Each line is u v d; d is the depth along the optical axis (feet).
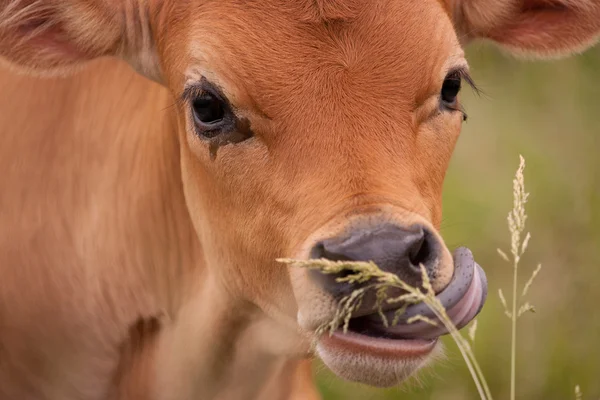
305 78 31.04
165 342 38.78
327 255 29.07
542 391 48.24
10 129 39.37
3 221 38.75
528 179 56.44
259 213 32.07
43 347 38.83
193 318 37.78
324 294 29.37
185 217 37.55
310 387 41.65
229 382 38.60
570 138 59.16
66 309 38.50
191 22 32.96
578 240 53.16
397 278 27.55
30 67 36.04
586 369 48.34
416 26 31.58
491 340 49.49
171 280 38.17
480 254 53.83
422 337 29.25
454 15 37.06
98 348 38.86
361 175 30.14
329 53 31.09
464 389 48.08
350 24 31.24
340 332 29.60
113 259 38.24
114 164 38.29
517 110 61.67
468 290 29.76
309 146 30.81
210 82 32.07
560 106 61.11
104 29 35.86
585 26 37.63
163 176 37.52
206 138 32.68
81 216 38.32
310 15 31.32
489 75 64.18
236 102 31.65
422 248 29.19
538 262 52.95
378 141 30.60
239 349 37.78
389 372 29.19
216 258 34.78
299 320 30.48
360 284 28.66
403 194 30.01
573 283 51.08
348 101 30.81
